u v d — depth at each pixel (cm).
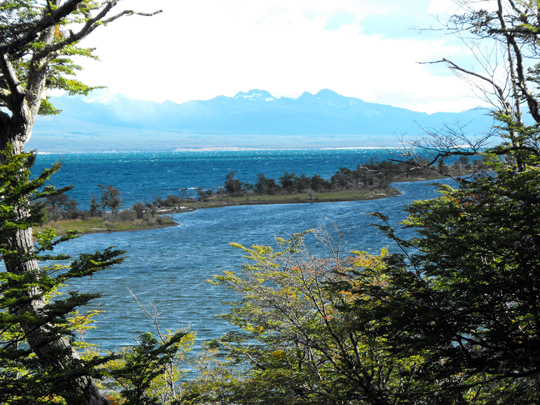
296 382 1091
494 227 853
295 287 1275
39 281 755
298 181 13188
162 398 1357
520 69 1041
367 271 1035
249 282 1416
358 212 8044
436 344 771
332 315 1184
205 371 1519
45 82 1214
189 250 5922
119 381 1166
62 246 6234
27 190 812
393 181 13300
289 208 9781
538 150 860
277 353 1263
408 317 784
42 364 796
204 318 3192
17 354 749
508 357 696
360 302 925
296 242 1516
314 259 1283
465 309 795
